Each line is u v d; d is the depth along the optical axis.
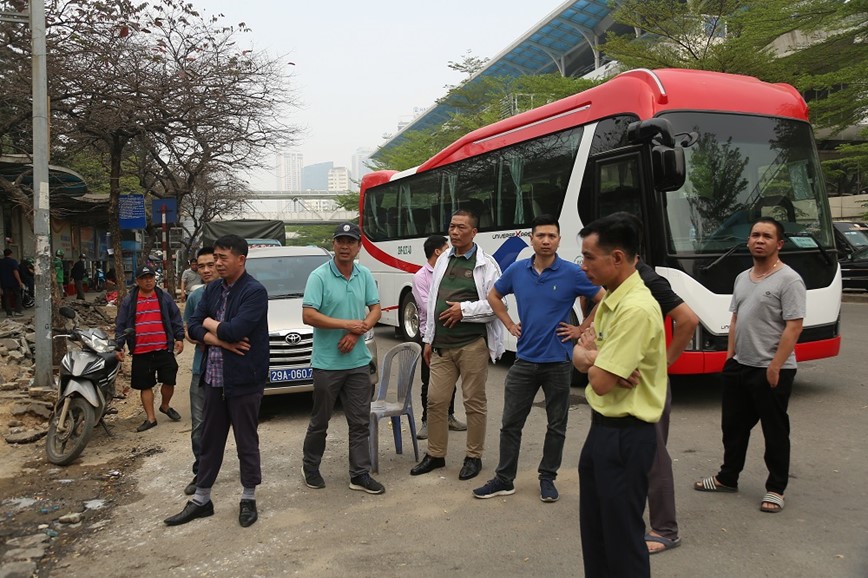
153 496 5.14
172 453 6.26
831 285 7.39
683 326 3.76
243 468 4.54
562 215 8.52
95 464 5.99
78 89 12.70
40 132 8.01
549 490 4.71
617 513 2.76
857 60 17.70
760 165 7.39
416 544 4.10
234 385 4.46
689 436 6.19
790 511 4.38
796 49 20.31
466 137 11.05
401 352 5.94
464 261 5.39
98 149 17.17
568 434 6.45
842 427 6.20
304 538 4.26
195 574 3.82
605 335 2.81
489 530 4.26
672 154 6.36
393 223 13.74
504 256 9.86
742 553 3.81
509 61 41.06
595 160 7.86
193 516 4.61
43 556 4.11
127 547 4.21
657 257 6.90
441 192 11.77
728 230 7.05
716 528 4.15
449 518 4.48
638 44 17.58
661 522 3.90
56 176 15.62
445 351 5.32
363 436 5.10
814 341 7.25
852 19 16.75
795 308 4.19
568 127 8.51
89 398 6.04
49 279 8.05
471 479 5.24
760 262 4.43
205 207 33.94
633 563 2.76
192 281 12.11
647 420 2.76
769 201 7.33
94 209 21.41
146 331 7.17
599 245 2.79
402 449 6.19
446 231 11.59
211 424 4.60
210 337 4.49
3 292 17.28
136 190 27.11
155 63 13.62
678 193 6.98
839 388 7.70
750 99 7.58
